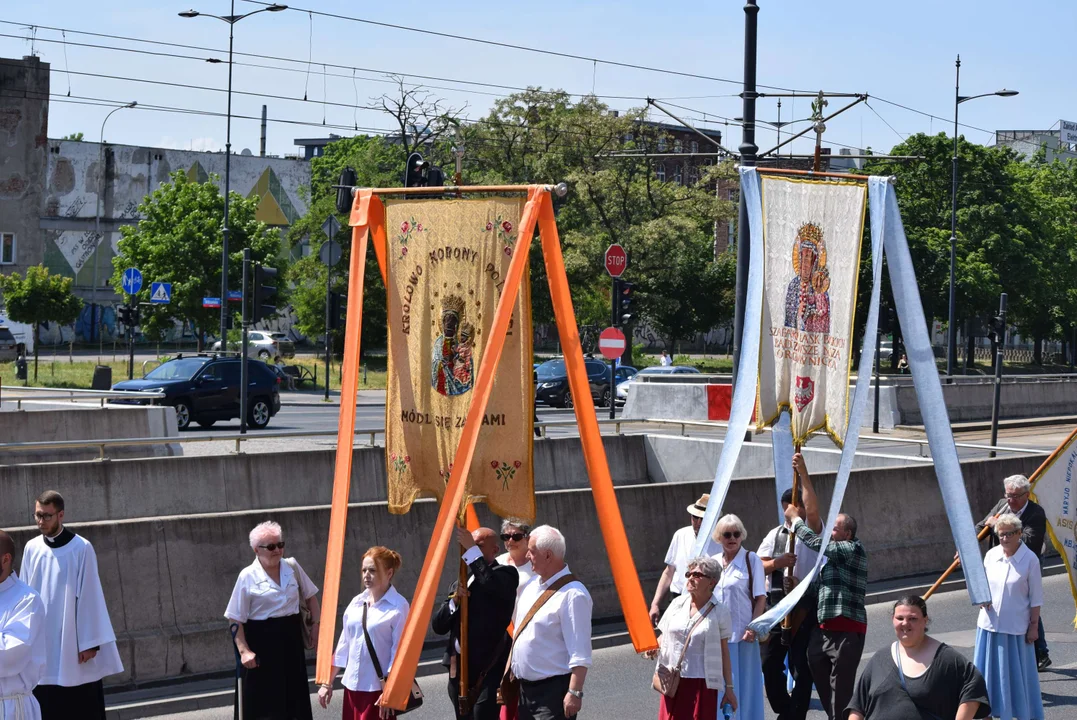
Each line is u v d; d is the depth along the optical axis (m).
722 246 89.62
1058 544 11.25
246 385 27.53
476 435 6.02
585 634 6.93
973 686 6.11
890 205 8.88
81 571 7.86
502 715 7.27
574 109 61.50
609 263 29.47
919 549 15.84
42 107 66.00
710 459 21.92
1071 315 78.56
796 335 8.97
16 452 21.09
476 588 7.38
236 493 18.16
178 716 9.45
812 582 8.74
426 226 6.68
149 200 59.38
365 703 7.45
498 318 6.14
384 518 11.88
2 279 53.69
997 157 69.12
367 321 60.44
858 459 20.34
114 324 73.88
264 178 79.94
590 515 13.17
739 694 8.37
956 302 66.12
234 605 7.99
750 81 20.97
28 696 6.64
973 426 33.69
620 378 44.31
